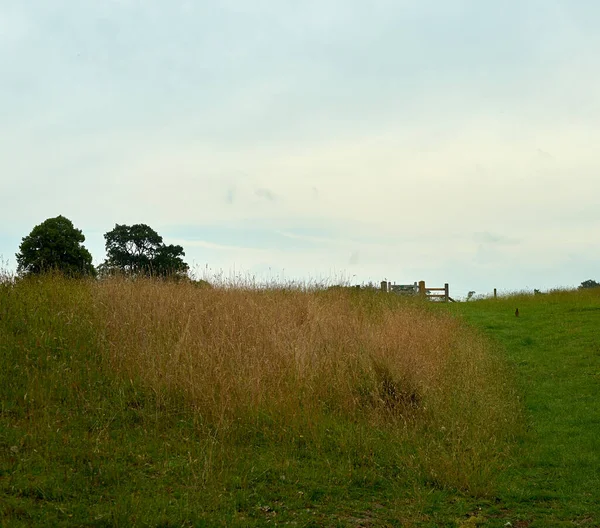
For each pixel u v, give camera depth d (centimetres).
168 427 803
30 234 2548
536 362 1423
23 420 748
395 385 1011
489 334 1823
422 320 1639
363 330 1247
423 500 653
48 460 647
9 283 1205
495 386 1160
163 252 2978
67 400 843
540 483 725
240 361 983
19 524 500
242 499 613
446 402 998
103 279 1346
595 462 787
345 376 1020
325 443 805
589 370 1307
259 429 827
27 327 1034
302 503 628
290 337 1112
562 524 597
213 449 739
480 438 866
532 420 1000
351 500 648
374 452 795
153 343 1031
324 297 1653
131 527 521
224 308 1211
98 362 976
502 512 636
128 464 674
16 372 892
